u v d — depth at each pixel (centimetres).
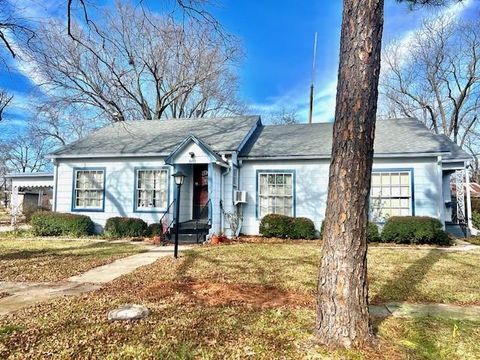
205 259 806
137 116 2309
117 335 350
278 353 308
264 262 766
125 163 1384
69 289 553
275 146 1384
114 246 1060
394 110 2748
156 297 492
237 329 366
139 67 1961
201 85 2520
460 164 1256
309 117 2441
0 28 871
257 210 1327
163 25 1045
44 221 1354
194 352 311
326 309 326
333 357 296
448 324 394
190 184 1384
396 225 1132
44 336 348
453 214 1641
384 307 464
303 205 1293
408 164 1202
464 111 2530
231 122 1619
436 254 897
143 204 1359
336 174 329
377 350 311
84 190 1420
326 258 331
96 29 811
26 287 569
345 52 334
